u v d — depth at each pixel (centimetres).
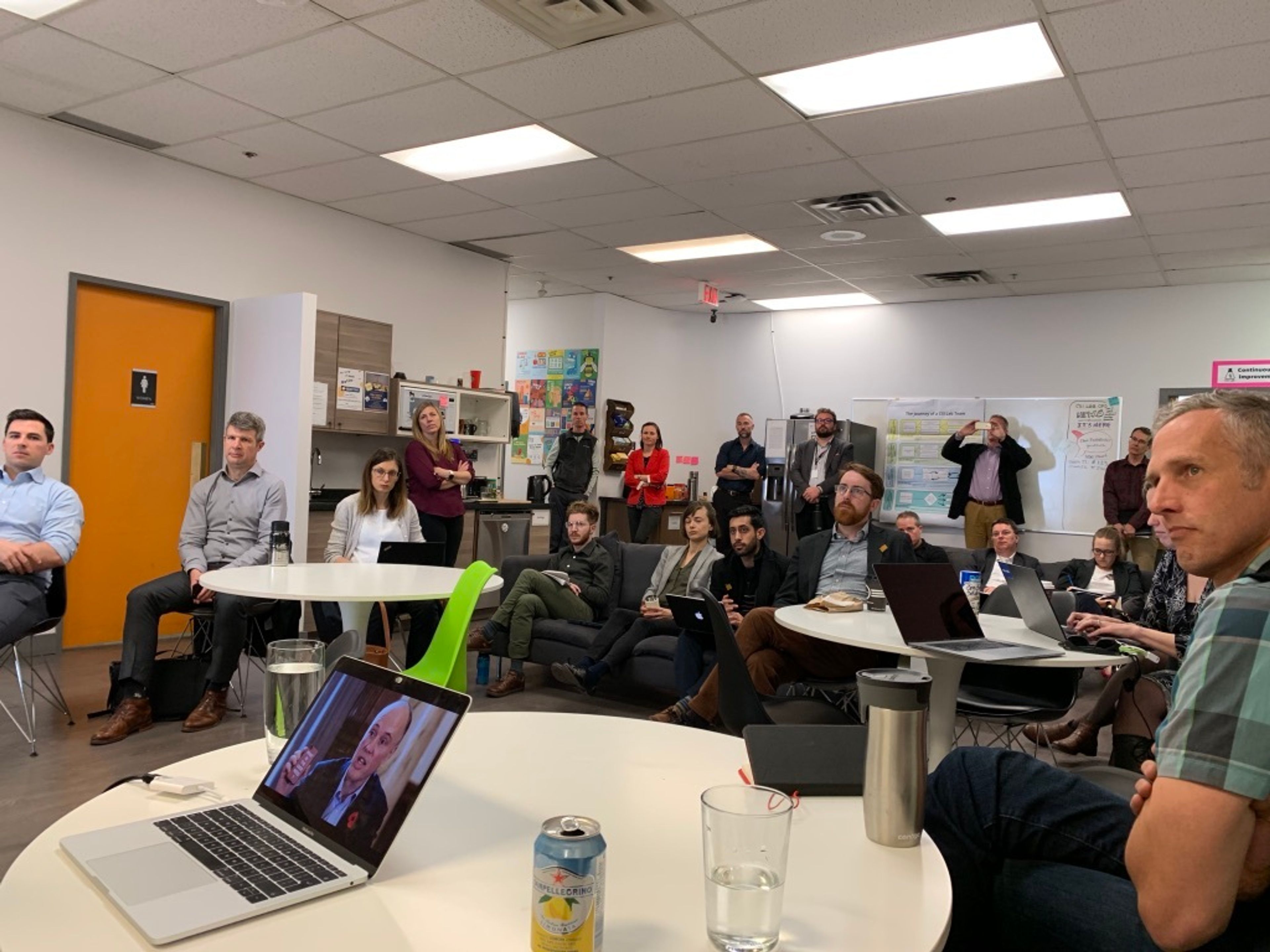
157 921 79
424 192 594
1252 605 94
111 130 500
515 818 109
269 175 568
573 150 509
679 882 93
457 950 78
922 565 270
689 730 150
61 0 360
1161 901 92
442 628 258
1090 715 379
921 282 787
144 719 364
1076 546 784
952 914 93
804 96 421
